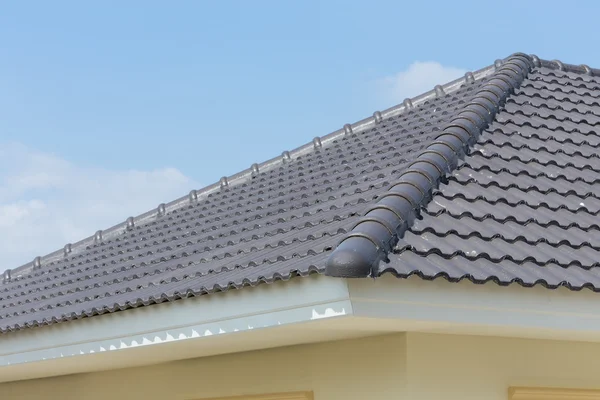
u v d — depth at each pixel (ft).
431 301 16.51
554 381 21.84
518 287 17.47
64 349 23.97
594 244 19.63
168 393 26.81
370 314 15.88
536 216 20.30
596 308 18.37
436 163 21.17
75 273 34.14
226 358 24.90
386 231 16.62
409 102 35.60
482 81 33.63
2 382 35.47
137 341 21.30
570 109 29.25
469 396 20.39
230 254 22.57
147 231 37.63
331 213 21.85
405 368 19.70
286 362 22.93
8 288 39.24
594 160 25.00
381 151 28.66
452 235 18.06
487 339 21.12
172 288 20.63
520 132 25.79
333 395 21.43
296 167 34.83
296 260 17.42
